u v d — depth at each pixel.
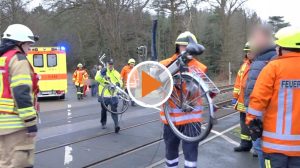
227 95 24.03
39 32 52.94
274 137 4.43
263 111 4.48
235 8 45.72
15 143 5.06
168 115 5.66
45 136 10.64
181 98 5.48
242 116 8.83
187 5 43.00
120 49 40.03
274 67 4.42
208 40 52.31
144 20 43.56
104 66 11.83
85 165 7.77
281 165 4.42
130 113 15.27
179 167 7.70
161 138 10.35
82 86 24.17
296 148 4.39
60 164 7.84
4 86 4.97
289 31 4.45
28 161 5.19
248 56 8.28
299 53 4.43
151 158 8.34
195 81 5.30
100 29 41.00
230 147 9.34
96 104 20.11
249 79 6.95
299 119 4.38
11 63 4.90
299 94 4.38
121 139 10.25
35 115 4.95
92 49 55.62
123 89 11.97
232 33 45.94
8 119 5.01
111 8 39.41
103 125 11.86
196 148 5.78
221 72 48.22
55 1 39.53
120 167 7.68
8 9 39.28
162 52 45.25
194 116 5.50
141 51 6.53
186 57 5.36
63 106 19.27
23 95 4.82
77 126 12.36
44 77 23.92
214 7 46.75
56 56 24.05
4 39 5.10
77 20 42.12
